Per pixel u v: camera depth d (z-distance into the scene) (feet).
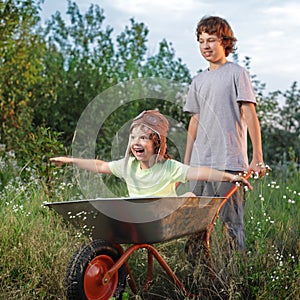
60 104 30.66
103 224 12.59
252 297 14.12
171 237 12.94
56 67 32.42
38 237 15.17
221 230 15.65
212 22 15.56
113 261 13.10
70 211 12.69
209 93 15.70
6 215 16.19
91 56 33.94
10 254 14.57
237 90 15.48
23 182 20.12
